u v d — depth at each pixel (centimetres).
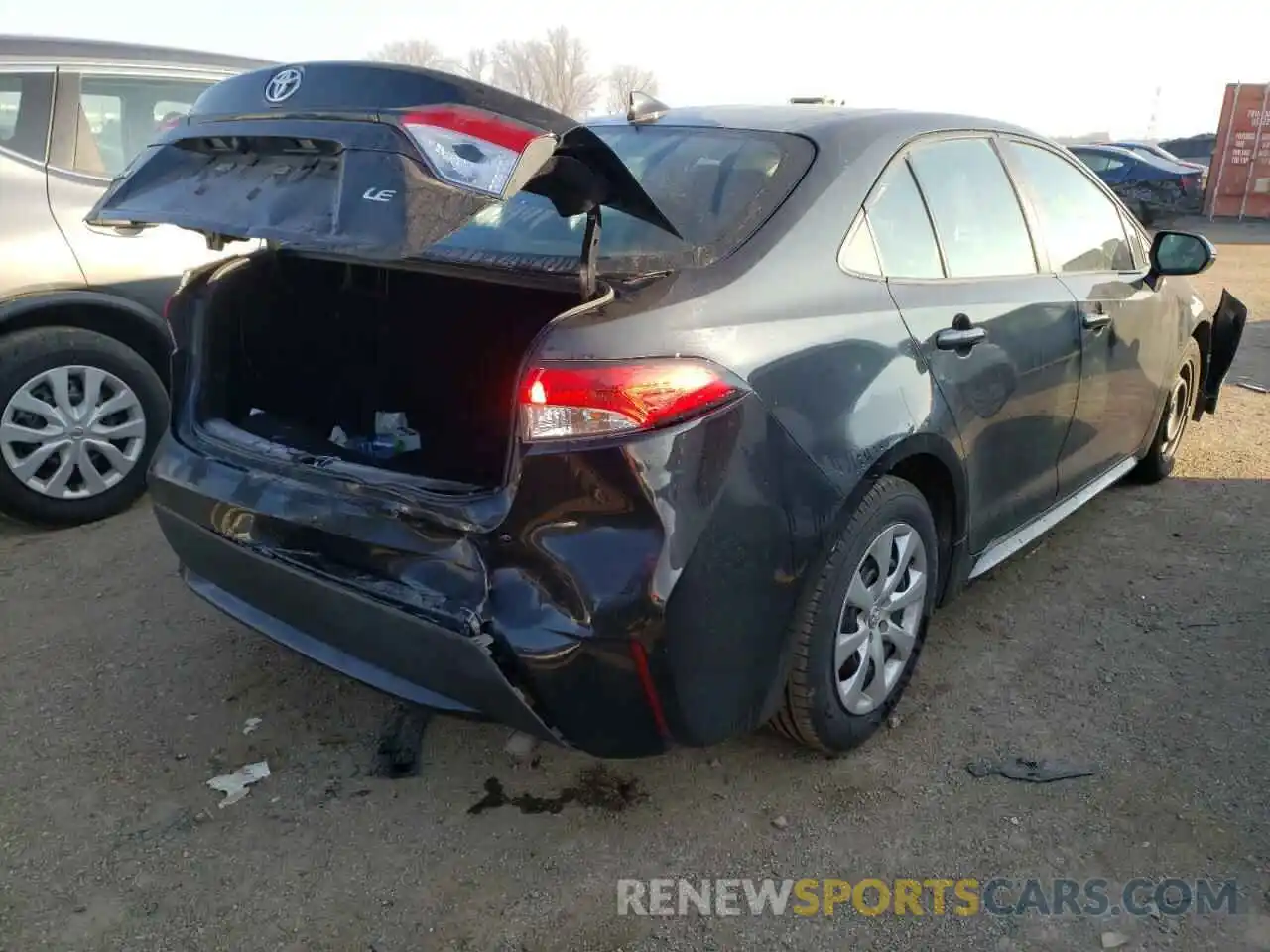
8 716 296
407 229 176
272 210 200
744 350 223
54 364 411
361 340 321
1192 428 577
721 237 242
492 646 210
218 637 341
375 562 229
